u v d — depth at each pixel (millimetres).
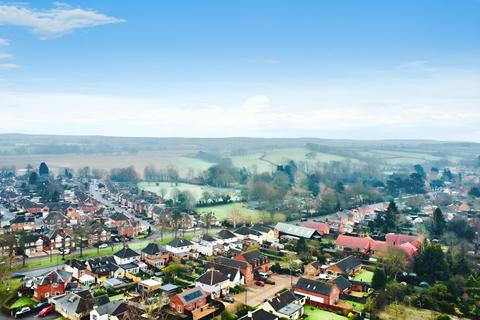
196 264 170250
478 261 178125
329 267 162875
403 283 149625
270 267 168750
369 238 196750
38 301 128625
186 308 122375
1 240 170000
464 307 126625
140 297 130875
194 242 195625
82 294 124500
